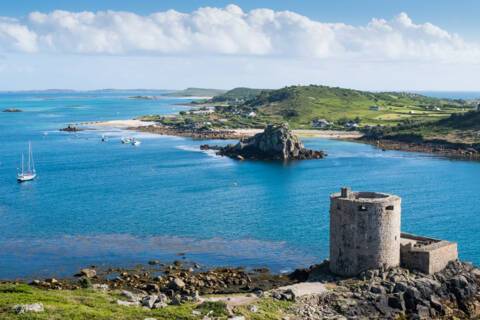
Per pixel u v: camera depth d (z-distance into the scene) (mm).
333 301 63281
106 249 100188
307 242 104500
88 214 127250
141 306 57219
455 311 65062
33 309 50625
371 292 64500
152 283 80000
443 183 168125
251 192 155250
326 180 176000
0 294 59125
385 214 68500
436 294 66188
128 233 111062
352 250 69562
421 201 140250
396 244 69812
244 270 88562
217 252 98812
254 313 57406
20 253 97312
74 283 80750
